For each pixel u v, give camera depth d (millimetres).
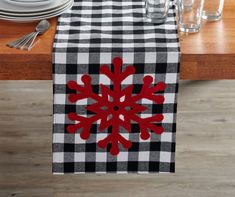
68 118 1687
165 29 1732
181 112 2760
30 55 1634
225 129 2656
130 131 1706
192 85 2955
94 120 1691
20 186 2311
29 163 2428
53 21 1800
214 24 1803
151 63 1625
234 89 2941
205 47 1667
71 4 1862
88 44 1652
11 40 1702
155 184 2318
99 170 1750
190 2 1720
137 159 1737
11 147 2525
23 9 1799
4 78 1666
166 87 1654
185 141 2568
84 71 1633
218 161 2455
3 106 2809
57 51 1620
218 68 1655
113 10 1853
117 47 1636
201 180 2346
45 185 2314
